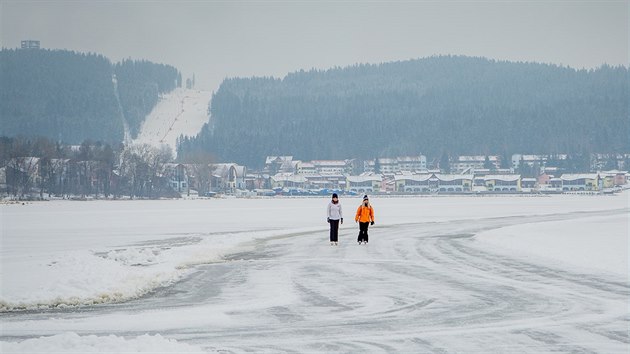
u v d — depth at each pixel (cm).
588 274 2827
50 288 2398
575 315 1920
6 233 6138
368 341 1625
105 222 7969
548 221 7238
